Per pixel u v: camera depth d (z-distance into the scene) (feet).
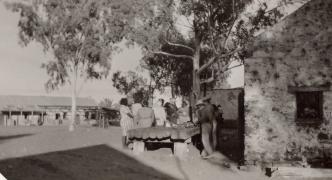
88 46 112.68
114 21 107.86
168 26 109.29
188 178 37.68
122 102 51.29
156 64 133.08
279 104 46.39
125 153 44.88
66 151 40.42
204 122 50.75
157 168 39.83
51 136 67.00
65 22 109.40
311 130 45.65
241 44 104.17
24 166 30.55
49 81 113.60
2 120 242.99
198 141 56.54
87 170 33.60
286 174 42.63
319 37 45.75
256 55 46.91
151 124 52.21
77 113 247.29
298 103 47.01
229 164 46.70
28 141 54.19
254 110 46.68
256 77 46.80
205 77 130.21
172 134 46.26
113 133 82.28
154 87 134.51
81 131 93.81
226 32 108.37
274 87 46.50
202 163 45.34
